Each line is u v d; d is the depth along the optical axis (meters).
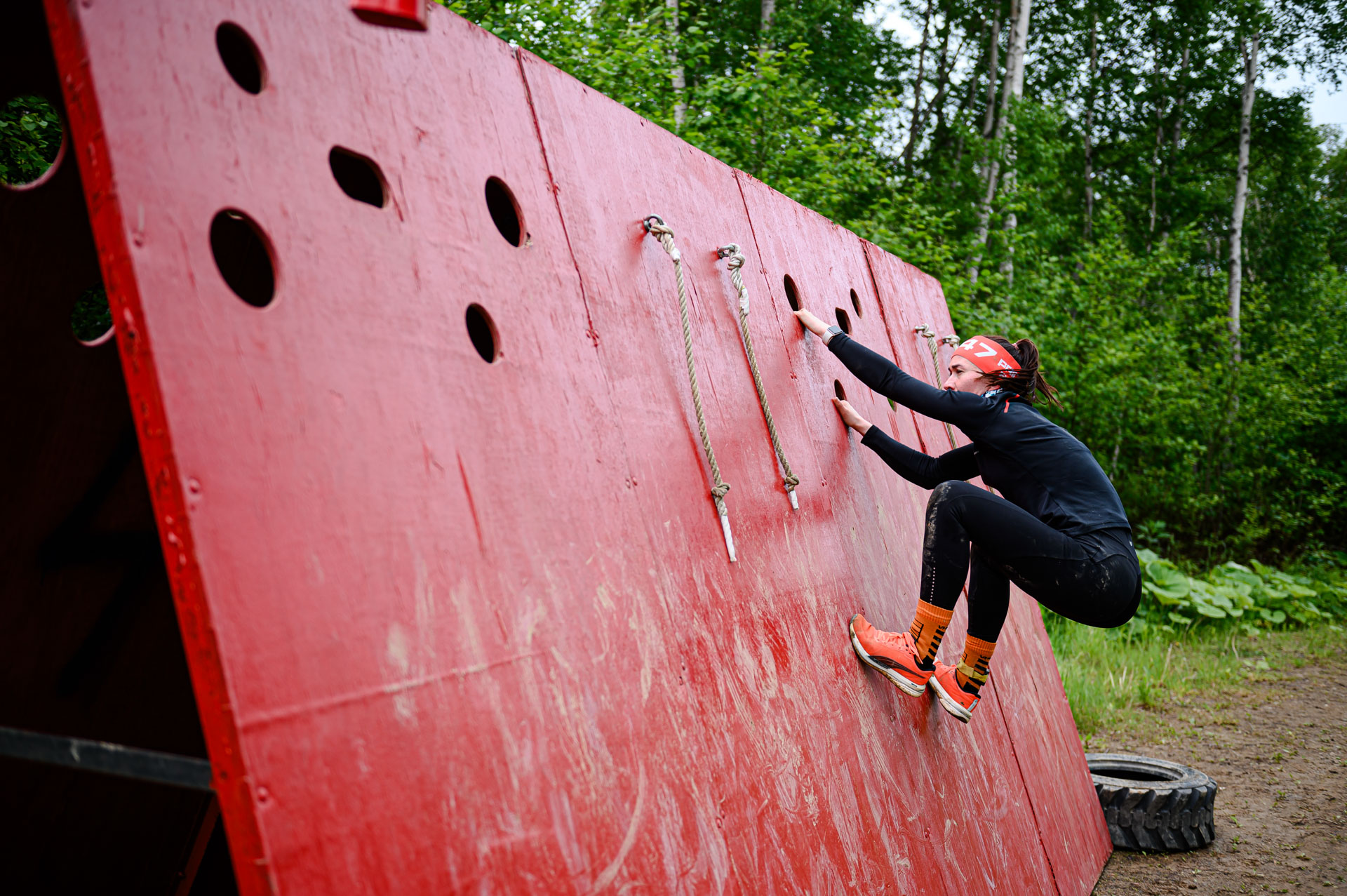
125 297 1.21
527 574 1.75
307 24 1.63
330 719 1.31
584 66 7.60
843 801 2.51
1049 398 3.25
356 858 1.28
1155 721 6.79
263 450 1.33
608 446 2.11
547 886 1.55
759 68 9.08
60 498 2.01
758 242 3.21
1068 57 22.58
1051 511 2.87
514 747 1.59
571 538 1.89
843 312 3.68
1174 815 4.49
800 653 2.61
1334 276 18.84
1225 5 20.91
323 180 1.57
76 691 2.19
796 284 3.39
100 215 1.23
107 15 1.28
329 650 1.34
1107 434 13.47
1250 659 8.90
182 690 2.40
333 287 1.52
